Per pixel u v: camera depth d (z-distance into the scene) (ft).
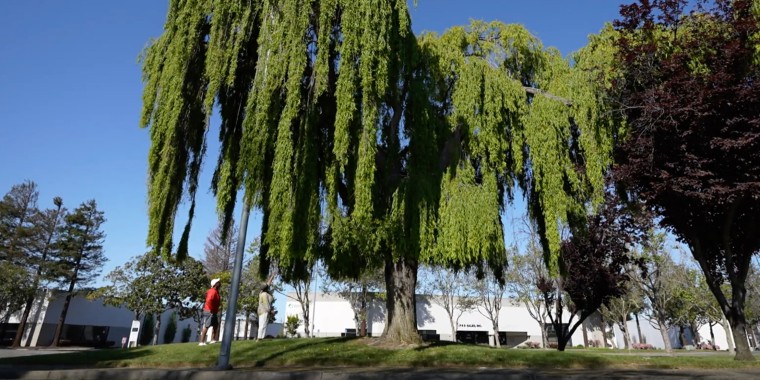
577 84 45.06
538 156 43.45
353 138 38.58
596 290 55.52
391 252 41.34
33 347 138.00
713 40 39.29
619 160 45.06
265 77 35.86
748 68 38.42
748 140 35.01
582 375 26.50
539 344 185.57
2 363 38.04
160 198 36.94
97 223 161.07
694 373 28.84
